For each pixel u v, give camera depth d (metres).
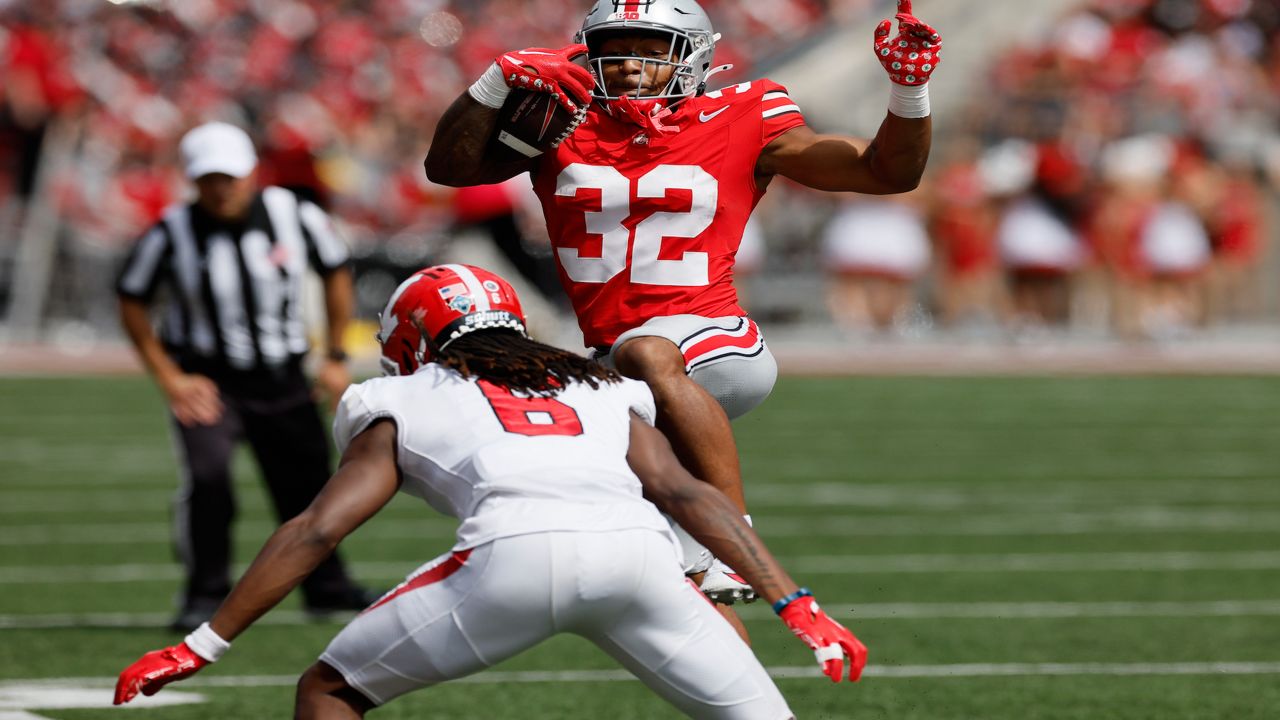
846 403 60.06
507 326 14.49
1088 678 21.62
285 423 26.53
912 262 79.19
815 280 81.62
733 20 102.56
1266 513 36.72
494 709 20.20
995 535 33.66
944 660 22.81
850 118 91.44
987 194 79.38
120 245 76.00
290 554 13.28
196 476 25.36
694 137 16.58
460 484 13.51
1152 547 32.31
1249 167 81.75
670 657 13.35
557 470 13.38
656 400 15.88
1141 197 77.94
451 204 67.44
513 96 15.98
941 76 92.06
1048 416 56.22
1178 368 71.81
